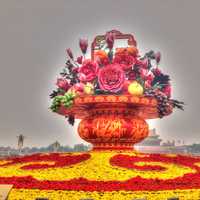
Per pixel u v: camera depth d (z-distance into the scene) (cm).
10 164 2500
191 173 2186
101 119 2584
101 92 2589
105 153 2508
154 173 2133
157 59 2731
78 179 2005
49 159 2528
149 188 1878
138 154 2597
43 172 2164
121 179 2017
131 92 2528
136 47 2658
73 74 2694
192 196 1884
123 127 2547
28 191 1864
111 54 2611
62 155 2655
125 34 2702
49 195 1834
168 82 2712
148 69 2694
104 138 2573
